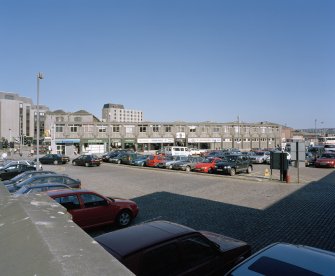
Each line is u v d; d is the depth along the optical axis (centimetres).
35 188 1205
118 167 3775
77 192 1046
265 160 4194
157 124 7644
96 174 2955
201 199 1644
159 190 1962
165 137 7706
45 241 165
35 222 204
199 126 8019
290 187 2044
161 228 548
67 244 163
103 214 1079
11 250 158
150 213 1338
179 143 7850
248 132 8569
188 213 1323
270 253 417
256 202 1544
